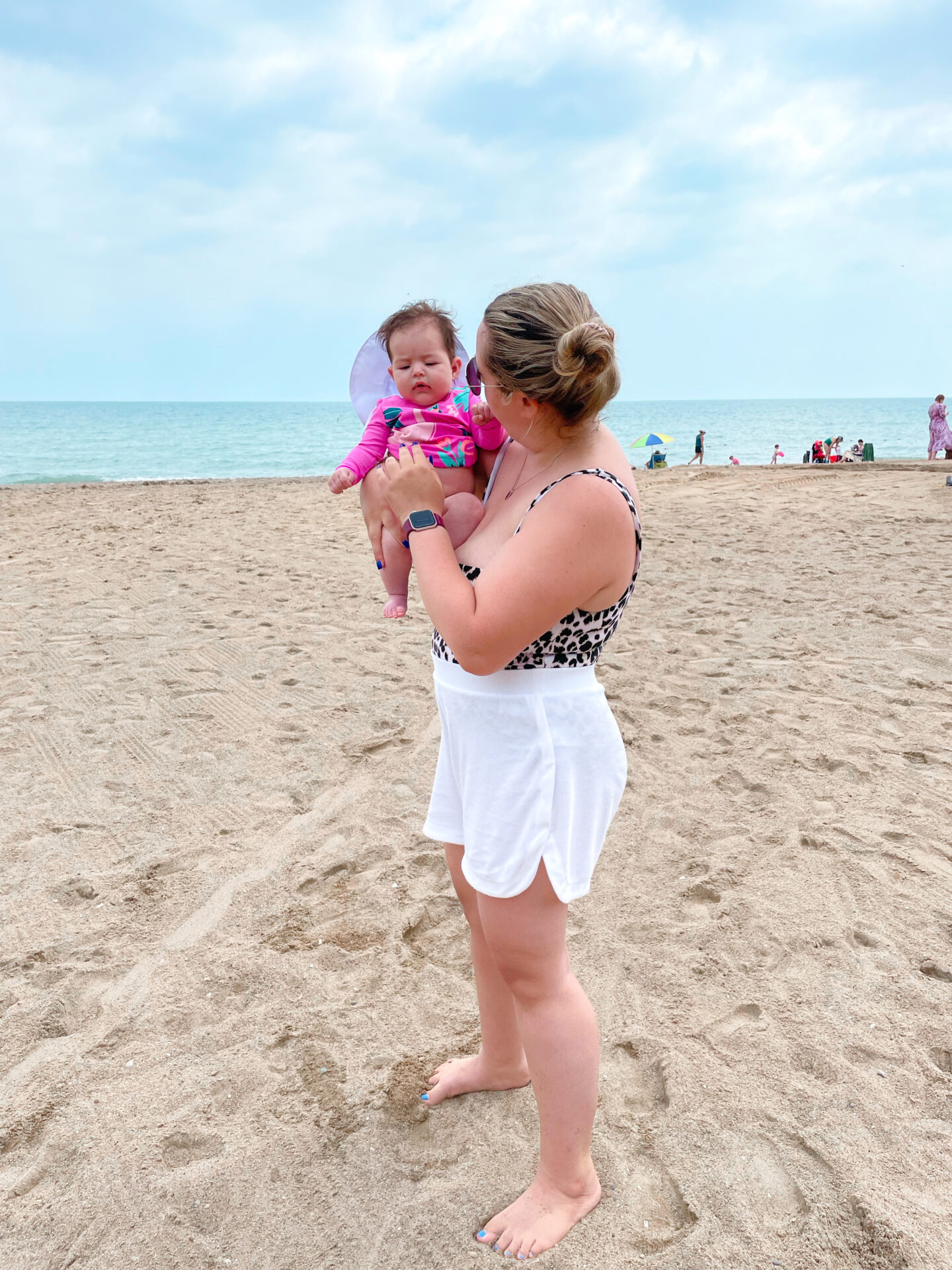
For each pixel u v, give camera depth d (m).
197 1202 1.82
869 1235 1.67
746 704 4.69
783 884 2.98
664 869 3.12
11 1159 1.96
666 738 4.27
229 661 5.59
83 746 4.29
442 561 1.42
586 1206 1.74
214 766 4.07
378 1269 1.65
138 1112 2.07
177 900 3.00
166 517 12.57
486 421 1.60
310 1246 1.71
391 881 3.10
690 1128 1.96
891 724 4.37
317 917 2.89
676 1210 1.77
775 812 3.50
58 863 3.24
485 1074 2.08
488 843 1.49
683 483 15.66
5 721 4.61
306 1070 2.20
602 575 1.36
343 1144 1.96
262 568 8.56
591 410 1.35
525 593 1.32
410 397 1.73
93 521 12.09
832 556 8.57
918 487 13.52
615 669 5.30
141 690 5.06
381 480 1.70
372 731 4.48
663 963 2.59
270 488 17.19
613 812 1.59
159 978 2.59
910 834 3.27
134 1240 1.73
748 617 6.43
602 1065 2.19
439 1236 1.72
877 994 2.41
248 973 2.60
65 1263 1.69
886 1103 2.02
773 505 12.38
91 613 6.76
